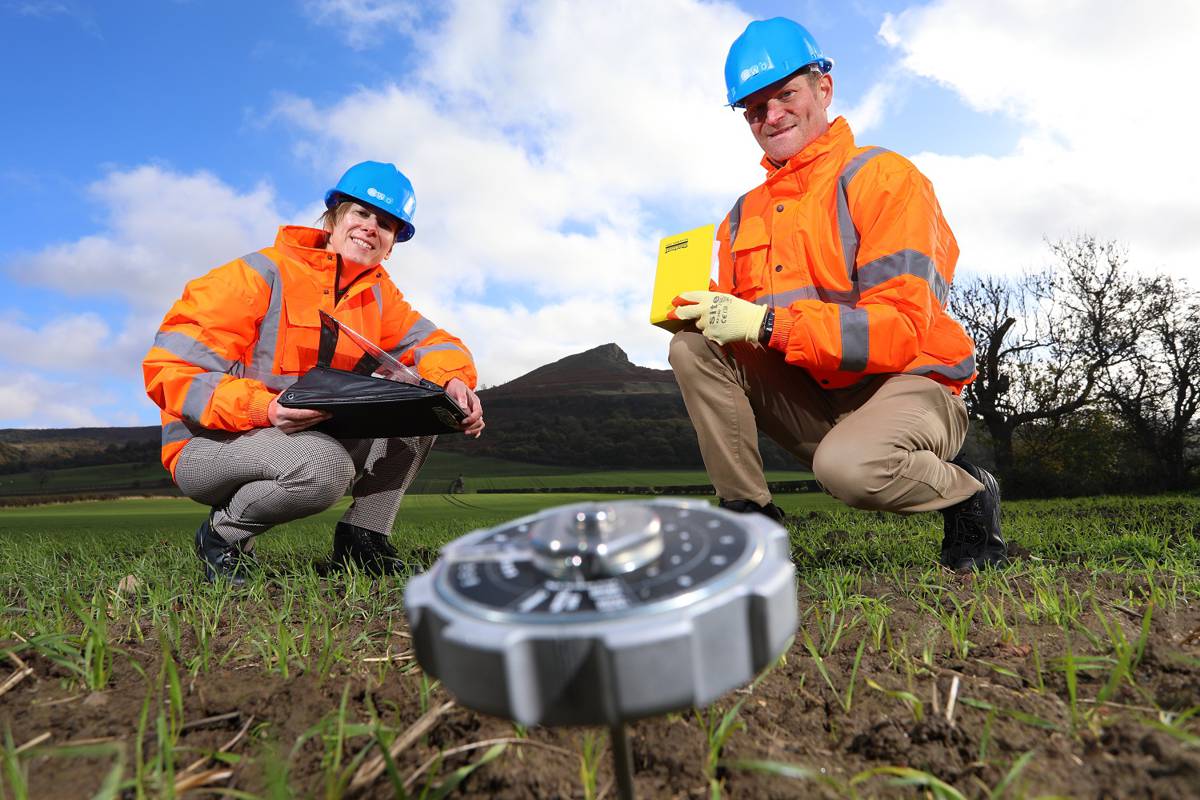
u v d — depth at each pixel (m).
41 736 1.53
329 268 3.64
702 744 1.38
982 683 1.67
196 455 3.40
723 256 3.70
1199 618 2.14
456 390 3.75
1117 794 1.15
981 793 1.22
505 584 0.80
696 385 3.35
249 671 1.99
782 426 3.47
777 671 1.83
